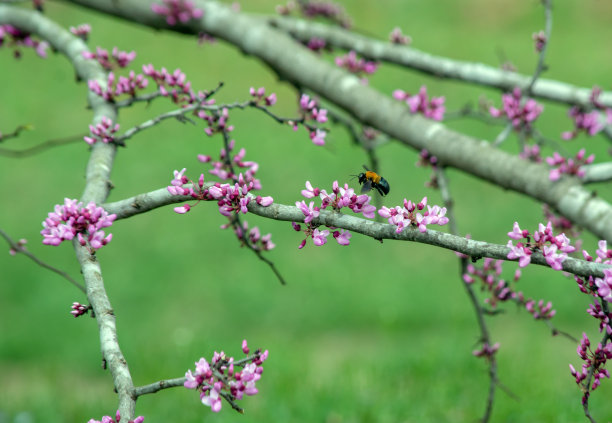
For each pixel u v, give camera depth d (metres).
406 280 13.48
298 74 5.36
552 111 21.48
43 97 24.19
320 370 9.31
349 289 13.22
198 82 24.33
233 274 14.31
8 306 13.20
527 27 27.72
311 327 12.04
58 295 13.59
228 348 9.71
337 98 5.18
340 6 6.37
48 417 7.80
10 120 22.56
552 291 12.03
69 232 2.87
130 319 12.61
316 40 5.91
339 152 19.98
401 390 8.00
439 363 8.52
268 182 18.44
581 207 4.07
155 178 18.94
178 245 15.83
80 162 20.34
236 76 24.84
